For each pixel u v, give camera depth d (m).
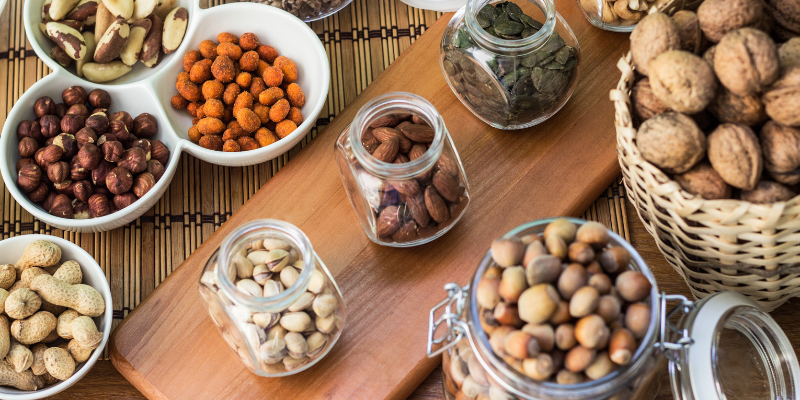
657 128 0.78
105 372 1.02
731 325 0.86
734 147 0.76
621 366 0.67
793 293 0.90
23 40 1.26
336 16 1.28
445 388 0.88
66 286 0.95
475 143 1.10
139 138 1.11
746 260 0.82
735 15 0.80
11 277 0.98
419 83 1.15
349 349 0.97
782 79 0.75
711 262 0.85
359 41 1.26
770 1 0.85
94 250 1.11
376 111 0.93
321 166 1.10
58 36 1.12
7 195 1.14
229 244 0.85
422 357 0.96
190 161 1.17
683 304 0.79
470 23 0.98
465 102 1.09
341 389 0.95
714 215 0.76
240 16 1.17
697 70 0.76
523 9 1.10
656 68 0.78
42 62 1.25
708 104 0.81
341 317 0.92
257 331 0.84
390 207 0.93
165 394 0.96
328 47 1.25
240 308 0.85
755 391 0.85
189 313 1.01
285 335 0.85
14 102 1.22
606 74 1.13
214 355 0.98
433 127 0.93
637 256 0.74
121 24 1.13
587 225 0.72
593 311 0.66
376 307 1.00
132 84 1.12
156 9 1.20
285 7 1.21
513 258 0.71
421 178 0.91
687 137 0.77
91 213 1.05
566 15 1.20
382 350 0.97
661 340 0.71
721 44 0.76
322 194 1.08
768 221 0.74
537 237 0.76
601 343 0.65
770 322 0.83
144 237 1.12
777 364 0.85
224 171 1.16
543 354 0.65
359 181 0.92
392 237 0.98
